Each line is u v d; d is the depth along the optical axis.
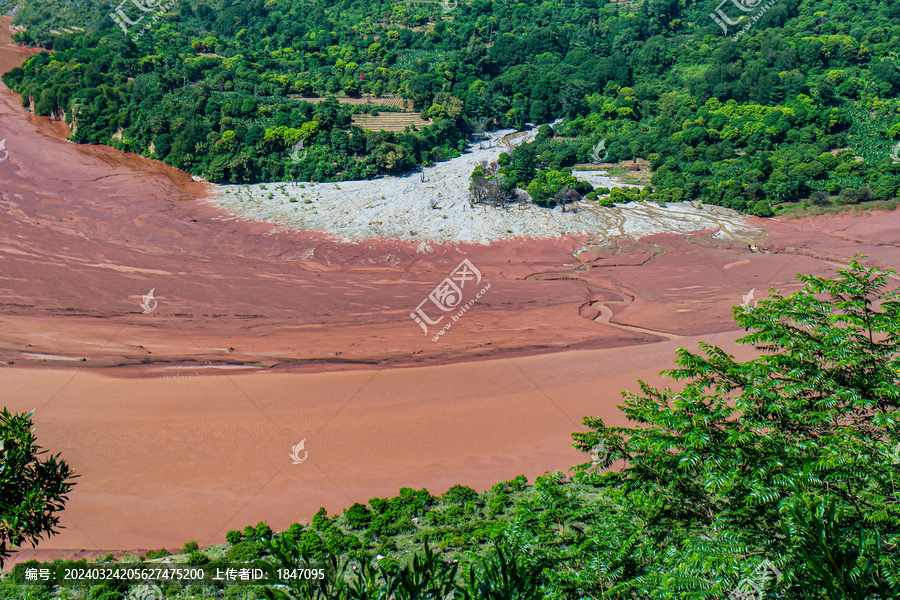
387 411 42.34
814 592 10.53
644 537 15.26
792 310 16.20
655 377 48.53
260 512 31.78
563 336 57.22
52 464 13.62
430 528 29.73
